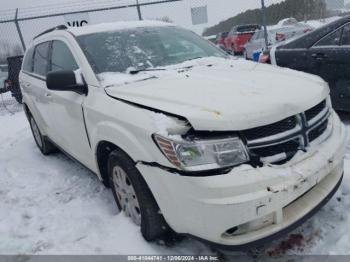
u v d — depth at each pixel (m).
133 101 2.72
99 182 4.11
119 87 3.00
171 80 3.00
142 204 2.67
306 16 13.61
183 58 3.68
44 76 4.39
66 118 3.67
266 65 3.47
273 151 2.38
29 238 3.19
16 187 4.32
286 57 5.31
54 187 4.17
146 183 2.59
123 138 2.63
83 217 3.39
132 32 3.80
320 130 2.70
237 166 2.26
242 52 17.78
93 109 3.03
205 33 11.65
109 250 2.85
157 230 2.74
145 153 2.46
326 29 4.95
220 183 2.19
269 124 2.35
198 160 2.26
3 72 16.19
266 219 2.31
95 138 3.05
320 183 2.67
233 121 2.27
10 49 11.39
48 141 5.11
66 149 4.18
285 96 2.53
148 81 3.06
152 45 3.69
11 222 3.49
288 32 12.67
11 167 5.02
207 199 2.21
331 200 3.19
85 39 3.58
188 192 2.27
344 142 2.84
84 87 3.25
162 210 2.50
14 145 6.14
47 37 4.35
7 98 13.00
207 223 2.26
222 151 2.26
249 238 2.28
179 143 2.29
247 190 2.19
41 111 4.56
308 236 2.81
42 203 3.82
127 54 3.48
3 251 3.05
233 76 2.99
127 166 2.68
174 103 2.53
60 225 3.33
